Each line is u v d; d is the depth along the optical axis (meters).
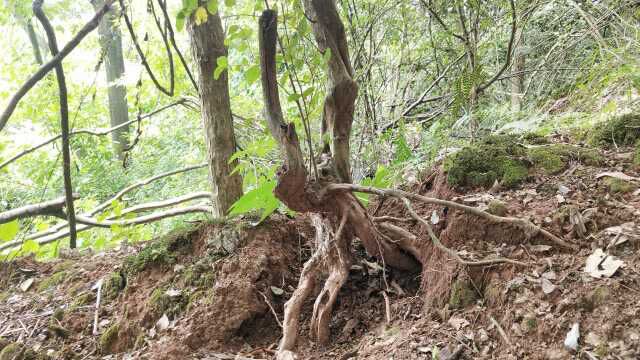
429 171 2.55
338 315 2.20
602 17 3.28
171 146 7.20
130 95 6.86
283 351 1.97
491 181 2.20
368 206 2.61
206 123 3.07
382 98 4.20
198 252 2.50
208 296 2.23
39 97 6.04
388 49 4.22
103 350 2.25
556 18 3.68
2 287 2.91
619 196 1.89
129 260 2.60
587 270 1.62
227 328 2.14
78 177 7.12
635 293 1.48
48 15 3.58
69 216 2.42
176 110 7.11
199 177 6.27
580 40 3.49
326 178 2.17
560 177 2.11
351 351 1.91
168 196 6.29
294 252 2.55
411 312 2.01
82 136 7.27
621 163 2.11
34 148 4.61
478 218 2.00
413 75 4.18
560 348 1.46
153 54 5.20
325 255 2.19
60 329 2.34
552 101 3.62
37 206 2.92
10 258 2.99
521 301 1.64
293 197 2.00
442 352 1.66
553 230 1.85
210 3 1.90
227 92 3.06
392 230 2.22
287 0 2.02
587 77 3.12
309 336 2.10
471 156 2.29
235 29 2.16
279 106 1.87
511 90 4.33
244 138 4.30
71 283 2.75
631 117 2.37
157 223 5.74
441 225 2.14
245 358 2.01
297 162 1.90
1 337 2.38
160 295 2.32
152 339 2.18
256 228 2.49
